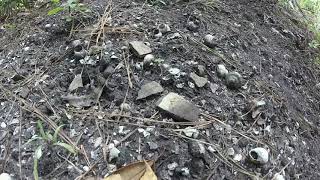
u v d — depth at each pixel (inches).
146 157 11.4
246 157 12.2
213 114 12.9
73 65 13.8
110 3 16.3
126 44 14.2
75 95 12.9
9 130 11.9
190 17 16.3
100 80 13.1
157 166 11.2
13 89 13.1
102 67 13.5
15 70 13.8
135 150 11.5
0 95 12.9
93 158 11.3
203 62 14.3
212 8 17.7
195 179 11.3
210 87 13.6
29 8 17.9
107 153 11.4
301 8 24.0
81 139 11.7
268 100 14.2
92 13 15.7
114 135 11.8
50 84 13.2
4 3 17.6
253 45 16.8
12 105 12.6
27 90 13.0
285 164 12.8
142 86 13.0
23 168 11.0
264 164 12.2
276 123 13.8
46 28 15.5
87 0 16.8
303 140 14.2
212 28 16.3
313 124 15.4
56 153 11.3
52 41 14.9
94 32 14.7
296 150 13.5
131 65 13.6
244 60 15.6
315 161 14.0
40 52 14.5
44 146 11.4
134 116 12.2
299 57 18.5
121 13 15.7
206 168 11.5
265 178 12.0
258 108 13.5
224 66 14.6
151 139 11.7
